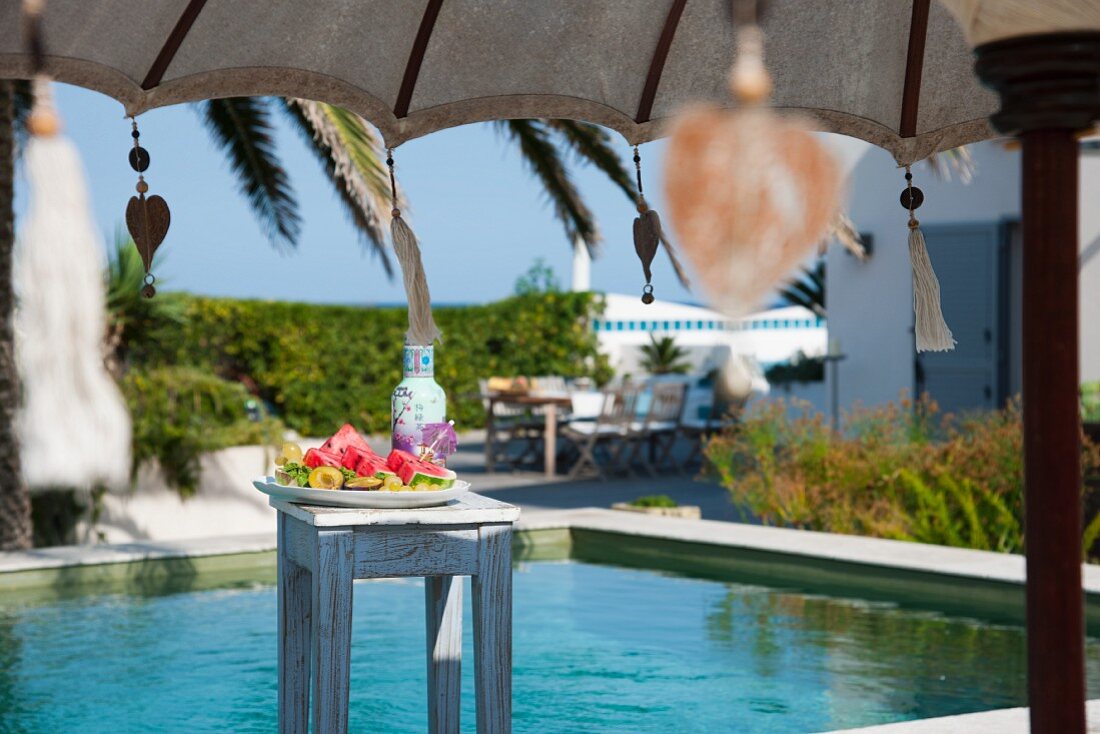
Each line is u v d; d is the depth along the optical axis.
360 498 2.93
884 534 8.16
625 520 8.53
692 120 0.79
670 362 21.45
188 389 9.73
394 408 3.31
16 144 9.25
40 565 6.84
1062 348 1.37
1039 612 1.38
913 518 8.34
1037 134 1.38
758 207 0.78
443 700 3.41
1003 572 6.47
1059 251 1.37
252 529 9.48
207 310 17.03
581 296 19.48
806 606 6.58
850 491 8.66
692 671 5.19
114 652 5.48
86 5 2.37
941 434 9.82
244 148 9.68
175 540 7.66
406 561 2.93
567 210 10.12
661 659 5.39
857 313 14.72
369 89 2.78
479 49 2.77
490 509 2.98
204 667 5.22
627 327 22.30
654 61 2.84
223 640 5.73
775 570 7.39
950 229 14.01
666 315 22.06
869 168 14.53
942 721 3.59
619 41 2.80
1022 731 3.46
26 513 8.15
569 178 9.94
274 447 9.85
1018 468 8.12
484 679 2.98
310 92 2.74
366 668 5.22
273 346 17.55
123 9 2.42
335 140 7.97
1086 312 12.73
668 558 7.95
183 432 9.16
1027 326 1.39
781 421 9.21
